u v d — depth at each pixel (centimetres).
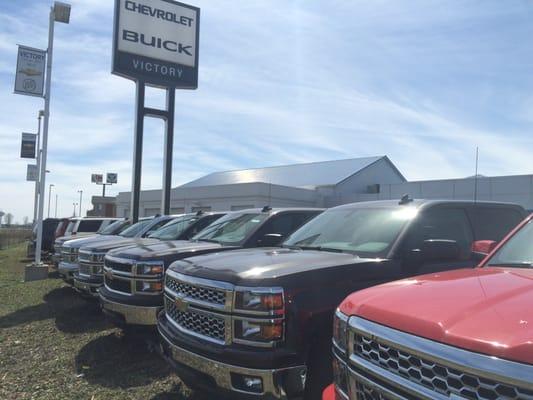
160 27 2052
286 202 3847
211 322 390
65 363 617
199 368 381
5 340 734
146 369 586
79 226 1911
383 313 228
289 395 350
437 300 225
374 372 220
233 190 3809
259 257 435
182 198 4150
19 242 5038
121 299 620
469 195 3178
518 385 162
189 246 668
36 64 1628
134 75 1984
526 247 327
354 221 514
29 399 499
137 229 1181
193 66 2119
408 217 471
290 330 356
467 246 502
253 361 348
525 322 183
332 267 393
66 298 1111
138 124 1989
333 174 4697
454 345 186
